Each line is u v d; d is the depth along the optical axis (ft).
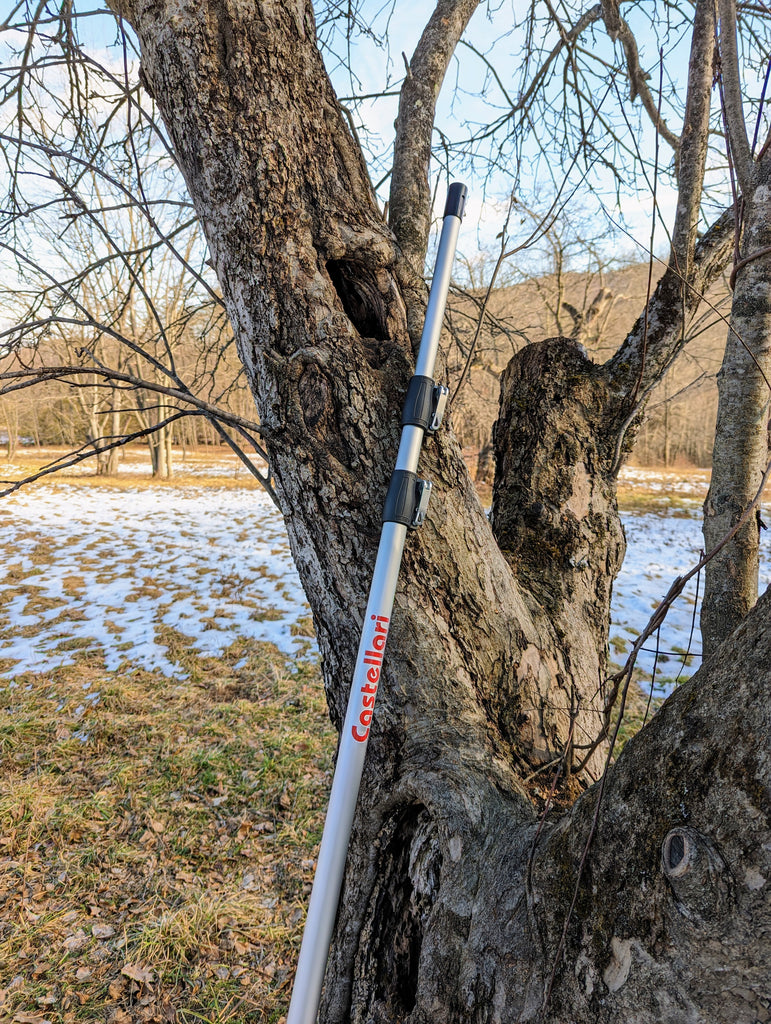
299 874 8.94
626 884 2.35
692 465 84.02
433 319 3.58
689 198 4.62
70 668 15.19
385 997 3.47
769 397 4.06
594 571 4.99
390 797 3.64
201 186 3.43
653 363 5.02
